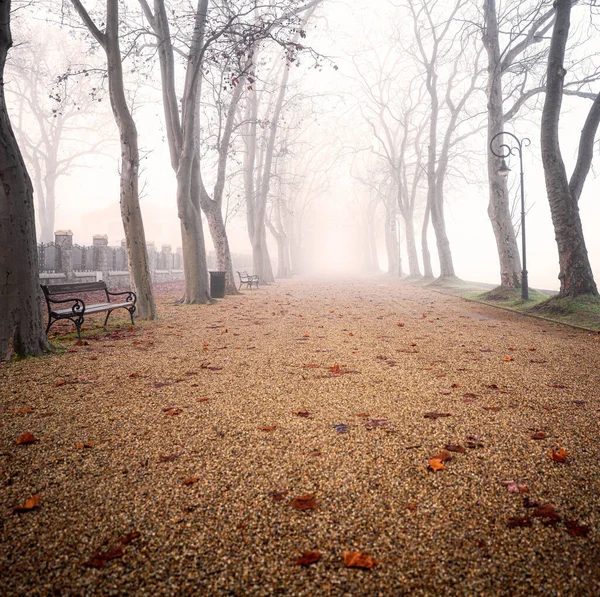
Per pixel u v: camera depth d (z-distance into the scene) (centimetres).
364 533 205
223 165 1731
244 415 364
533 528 209
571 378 478
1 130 558
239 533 205
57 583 173
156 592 169
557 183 1058
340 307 1301
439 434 321
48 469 269
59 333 793
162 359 579
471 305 1355
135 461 280
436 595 167
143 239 1005
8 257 570
